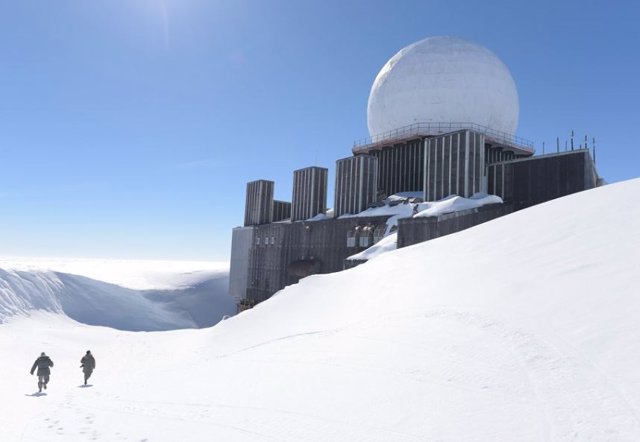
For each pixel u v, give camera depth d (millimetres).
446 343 9961
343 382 8922
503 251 16828
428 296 14516
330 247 50781
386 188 61625
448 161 45594
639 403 6012
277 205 73750
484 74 57531
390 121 60750
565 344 8391
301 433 6902
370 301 17391
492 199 40750
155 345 30375
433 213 38469
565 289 11148
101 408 9906
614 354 7504
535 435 5754
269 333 19750
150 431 7863
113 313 60656
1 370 21609
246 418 7891
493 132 57438
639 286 9797
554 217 18859
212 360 14180
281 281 57344
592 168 42531
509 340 9258
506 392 7180
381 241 41562
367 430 6660
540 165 42406
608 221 15555
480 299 12453
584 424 5820
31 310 48531
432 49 59062
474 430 6152
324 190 63625
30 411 10422
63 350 28578
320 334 14180
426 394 7609
